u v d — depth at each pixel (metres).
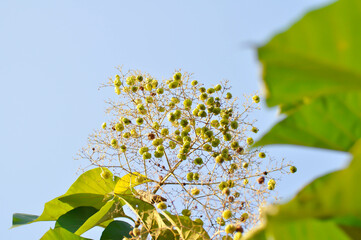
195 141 2.85
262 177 2.71
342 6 1.21
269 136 1.78
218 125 2.89
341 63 1.27
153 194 2.76
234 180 2.78
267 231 1.58
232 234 2.60
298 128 1.75
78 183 2.89
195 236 2.63
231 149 2.85
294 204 1.17
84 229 2.81
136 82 2.95
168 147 2.86
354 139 1.71
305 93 1.38
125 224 2.81
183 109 2.92
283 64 1.29
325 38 1.24
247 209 2.67
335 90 1.36
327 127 1.72
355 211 1.15
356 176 1.12
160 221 2.69
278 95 1.39
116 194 2.82
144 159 2.82
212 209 2.71
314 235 1.56
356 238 1.51
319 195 1.15
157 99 2.93
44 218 2.87
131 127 2.89
